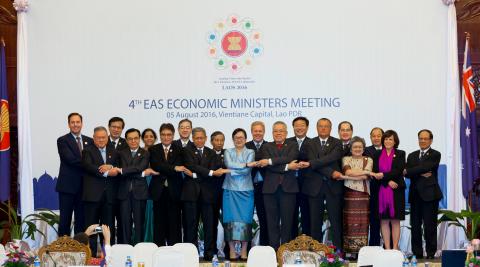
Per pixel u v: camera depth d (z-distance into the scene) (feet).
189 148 33.24
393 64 38.70
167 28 39.24
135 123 39.04
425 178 33.01
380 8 38.81
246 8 39.19
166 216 33.65
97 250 34.83
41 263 25.94
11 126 40.34
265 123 38.96
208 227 33.17
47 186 38.65
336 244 32.68
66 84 38.99
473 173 37.70
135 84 39.09
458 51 39.96
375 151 33.83
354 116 38.83
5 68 38.58
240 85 39.06
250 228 32.91
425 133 33.24
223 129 39.06
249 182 32.89
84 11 39.17
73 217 36.96
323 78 38.91
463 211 34.83
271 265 24.63
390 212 32.45
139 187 33.35
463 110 37.65
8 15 40.24
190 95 39.09
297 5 39.06
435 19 38.60
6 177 37.60
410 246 37.14
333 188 32.68
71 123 34.14
